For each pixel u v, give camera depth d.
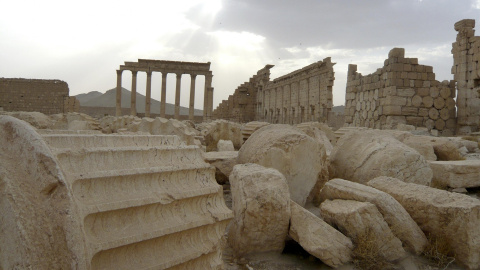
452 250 4.58
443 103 21.33
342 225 4.70
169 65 49.16
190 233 3.42
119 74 48.53
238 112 56.22
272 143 6.42
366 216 4.57
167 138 4.19
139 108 95.62
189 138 10.60
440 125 21.33
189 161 3.89
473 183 7.55
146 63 48.72
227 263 4.50
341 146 7.89
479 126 20.44
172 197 3.35
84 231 2.48
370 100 23.23
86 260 2.32
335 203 5.29
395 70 20.94
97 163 3.06
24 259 2.17
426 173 6.99
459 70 21.78
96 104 95.19
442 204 4.79
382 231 4.55
